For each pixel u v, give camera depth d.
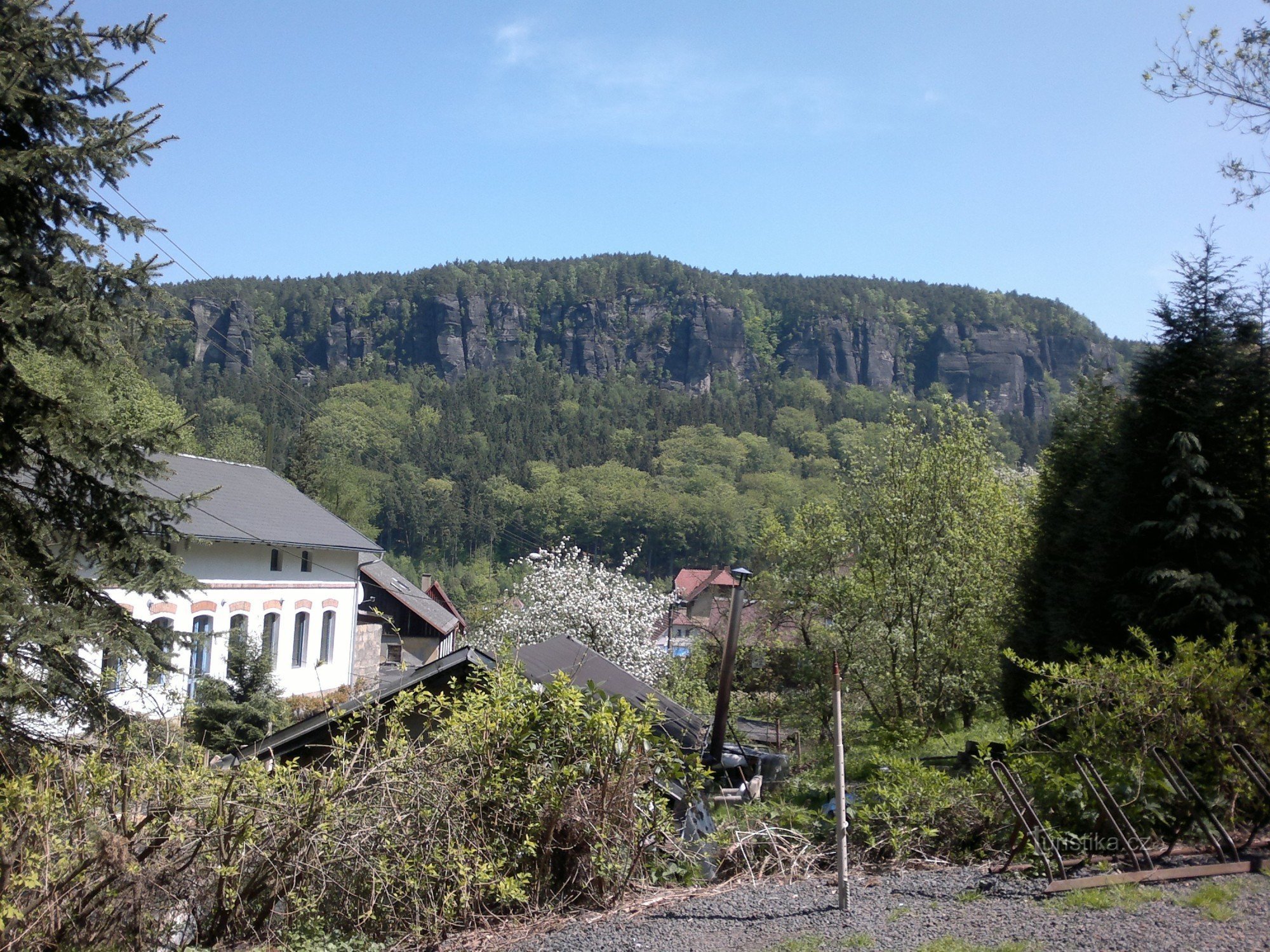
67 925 5.18
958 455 20.28
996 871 6.29
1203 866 5.98
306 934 5.85
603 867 6.42
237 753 6.98
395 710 6.72
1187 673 7.02
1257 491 11.05
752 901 6.05
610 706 6.80
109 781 5.43
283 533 28.50
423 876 6.05
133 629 9.40
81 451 9.13
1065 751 7.25
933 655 19.84
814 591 21.28
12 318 8.29
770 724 24.95
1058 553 16.75
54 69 8.79
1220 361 11.43
